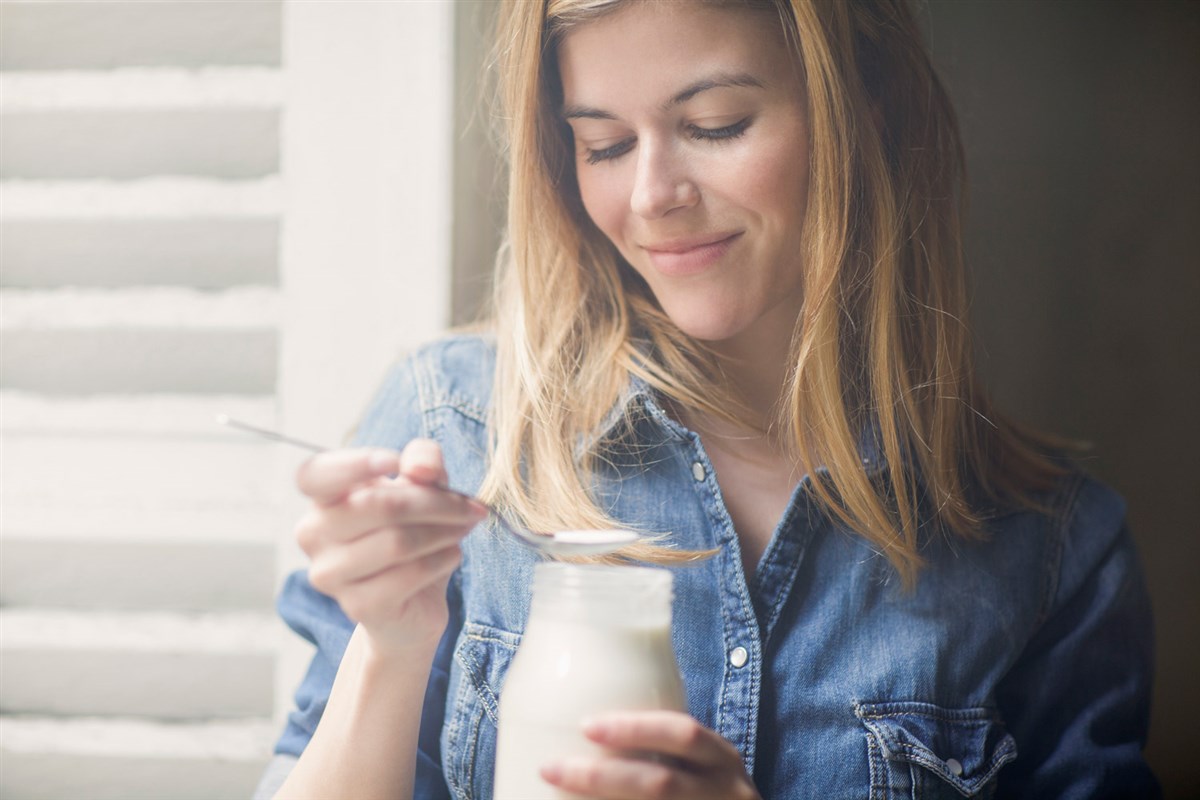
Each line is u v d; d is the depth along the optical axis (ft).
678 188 3.04
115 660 4.50
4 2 4.45
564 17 3.04
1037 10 4.87
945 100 3.69
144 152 4.51
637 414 3.48
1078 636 3.63
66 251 4.53
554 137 3.49
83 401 4.49
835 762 3.15
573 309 3.63
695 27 2.94
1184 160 4.87
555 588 2.29
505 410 3.50
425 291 4.36
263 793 3.21
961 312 3.69
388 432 3.68
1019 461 3.81
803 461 3.36
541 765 2.17
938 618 3.36
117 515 4.44
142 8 4.45
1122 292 4.94
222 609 4.54
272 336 4.50
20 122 4.50
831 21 3.13
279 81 4.37
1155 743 4.97
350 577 2.31
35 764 4.48
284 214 4.39
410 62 4.31
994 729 3.39
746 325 3.27
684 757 2.17
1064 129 4.90
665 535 3.28
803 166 3.18
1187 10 4.82
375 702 2.70
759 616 3.27
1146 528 4.97
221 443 4.45
